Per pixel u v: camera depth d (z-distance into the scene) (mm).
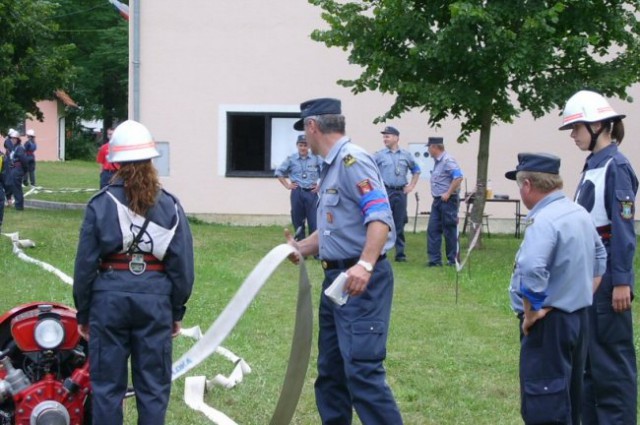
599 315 5031
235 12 19047
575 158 18625
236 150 19328
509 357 7523
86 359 4859
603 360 5055
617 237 4953
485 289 10922
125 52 50000
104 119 56125
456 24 12820
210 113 19250
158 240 4504
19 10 20906
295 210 13680
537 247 4547
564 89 13898
